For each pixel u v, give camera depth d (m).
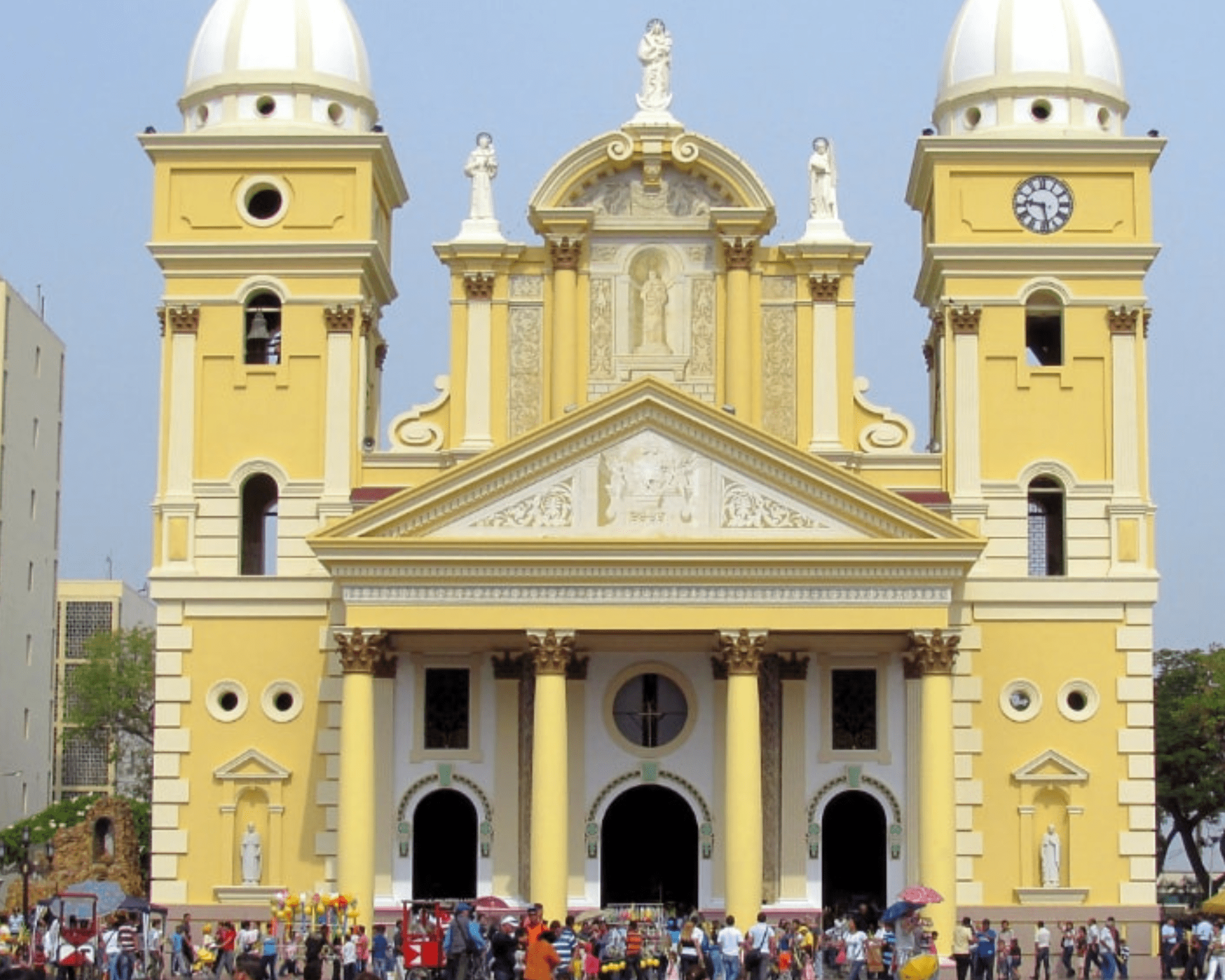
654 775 68.25
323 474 69.31
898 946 59.28
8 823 110.25
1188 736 104.12
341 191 70.38
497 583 65.25
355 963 60.84
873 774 67.88
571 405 69.94
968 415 69.62
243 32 72.12
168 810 68.06
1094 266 70.06
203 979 65.31
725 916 64.06
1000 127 71.12
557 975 56.44
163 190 70.50
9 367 109.62
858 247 70.31
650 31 71.69
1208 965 62.34
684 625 65.06
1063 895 67.31
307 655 68.56
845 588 65.19
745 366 69.94
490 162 71.69
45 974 27.75
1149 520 69.25
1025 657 68.50
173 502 69.25
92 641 124.06
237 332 70.00
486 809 68.19
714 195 70.94
